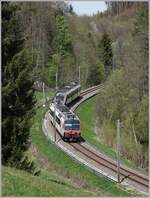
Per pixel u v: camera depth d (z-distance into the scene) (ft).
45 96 325.01
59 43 417.08
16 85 127.75
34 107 134.21
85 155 205.98
